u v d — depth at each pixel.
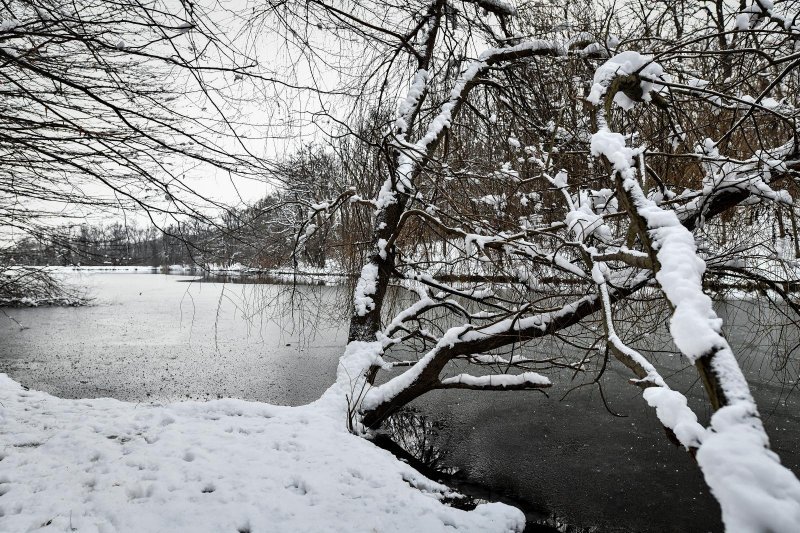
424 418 7.08
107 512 3.24
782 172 3.79
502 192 6.70
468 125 7.40
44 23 3.05
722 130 5.01
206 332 14.18
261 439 4.62
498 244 5.17
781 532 0.76
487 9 6.75
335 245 7.43
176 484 3.66
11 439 4.51
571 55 5.93
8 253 7.07
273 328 14.78
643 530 4.48
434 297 6.70
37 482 3.64
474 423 6.91
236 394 8.44
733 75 5.01
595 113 2.69
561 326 5.24
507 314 5.64
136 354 11.44
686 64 5.31
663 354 9.07
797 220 4.79
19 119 3.33
